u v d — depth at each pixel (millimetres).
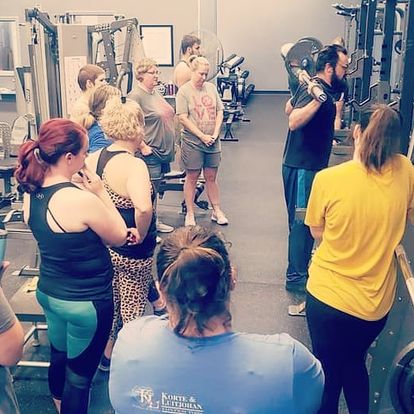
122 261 2867
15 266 4602
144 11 8961
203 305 1267
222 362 1277
